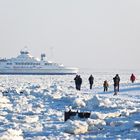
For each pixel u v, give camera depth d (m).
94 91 112.50
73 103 66.75
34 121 47.59
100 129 39.78
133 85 131.38
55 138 34.72
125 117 47.12
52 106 69.06
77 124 38.81
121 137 34.97
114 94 98.50
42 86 123.88
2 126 42.53
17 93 92.62
